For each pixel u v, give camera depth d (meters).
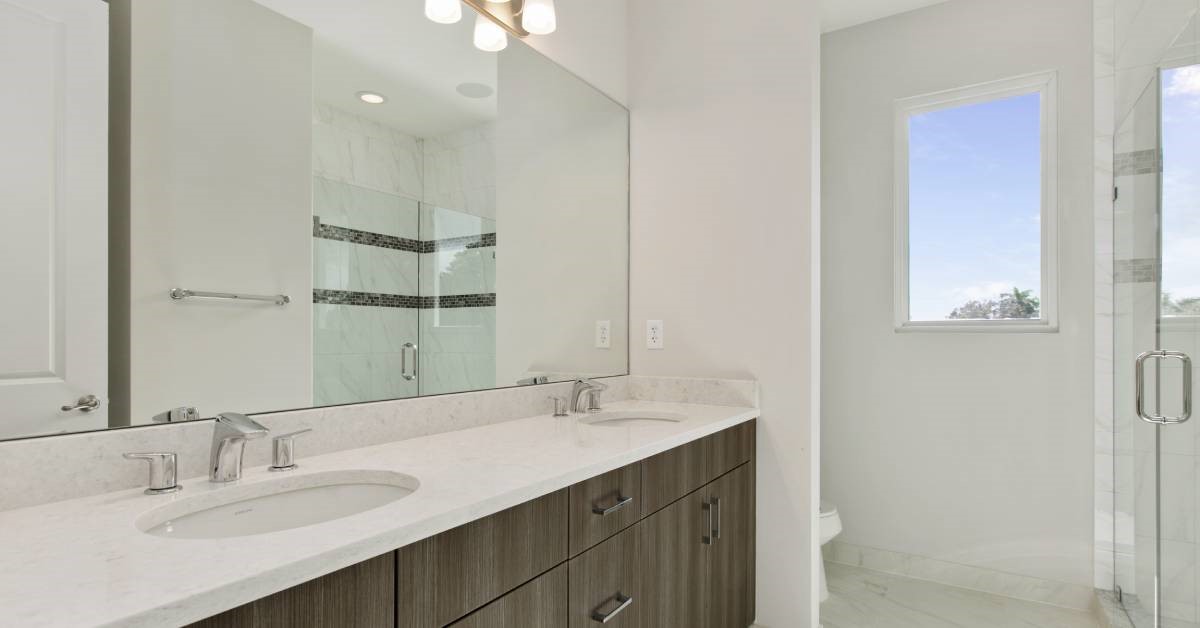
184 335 1.11
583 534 1.23
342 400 1.38
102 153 1.01
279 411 1.25
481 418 1.75
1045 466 2.50
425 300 1.61
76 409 0.97
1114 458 2.32
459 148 1.72
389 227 1.51
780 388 2.10
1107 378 2.38
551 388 2.04
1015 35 2.61
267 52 1.26
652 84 2.41
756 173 2.16
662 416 2.03
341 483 1.16
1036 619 2.32
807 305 2.05
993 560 2.59
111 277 1.02
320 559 0.71
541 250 2.02
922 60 2.81
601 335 2.29
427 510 0.89
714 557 1.82
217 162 1.17
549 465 1.20
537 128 2.00
